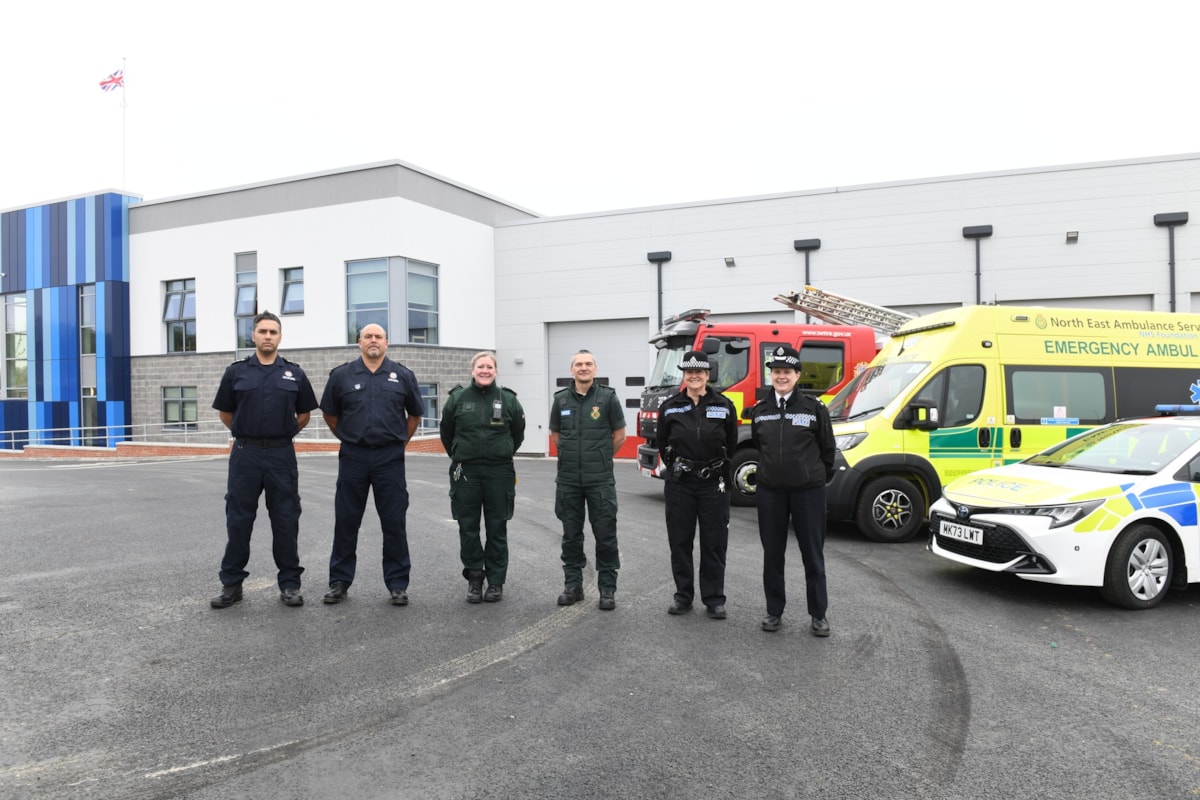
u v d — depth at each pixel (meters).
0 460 24.84
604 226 22.70
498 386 6.03
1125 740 3.69
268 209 23.25
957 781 3.29
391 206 21.25
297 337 22.77
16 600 5.95
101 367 25.95
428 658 4.74
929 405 8.69
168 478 14.98
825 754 3.53
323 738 3.67
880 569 7.32
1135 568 5.95
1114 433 7.06
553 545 8.24
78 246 26.44
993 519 6.19
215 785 3.24
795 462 5.20
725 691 4.25
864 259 19.97
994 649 4.99
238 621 5.46
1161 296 17.86
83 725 3.80
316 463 18.22
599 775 3.33
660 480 15.07
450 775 3.33
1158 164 17.89
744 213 21.09
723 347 11.41
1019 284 18.81
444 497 11.93
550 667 4.61
